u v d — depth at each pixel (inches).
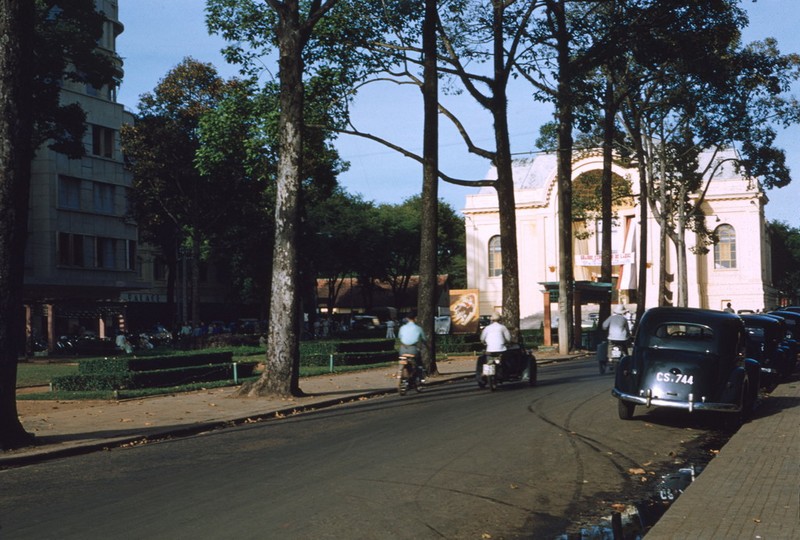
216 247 2390.5
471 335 1694.1
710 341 556.4
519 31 1182.9
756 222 2881.4
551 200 3102.9
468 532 278.5
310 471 382.9
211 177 1740.9
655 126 1915.6
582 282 1657.2
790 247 4355.3
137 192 1872.5
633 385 557.6
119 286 2299.5
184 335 1908.2
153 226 2354.8
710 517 279.1
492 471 383.6
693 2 1254.9
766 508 292.0
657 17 1277.1
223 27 1119.0
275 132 1167.0
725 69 1435.8
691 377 538.3
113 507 313.9
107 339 1828.2
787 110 1754.4
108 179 2282.2
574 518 302.0
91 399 770.8
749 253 2891.2
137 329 2578.7
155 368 964.0
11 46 492.1
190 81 1806.1
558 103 1325.0
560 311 1519.4
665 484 365.4
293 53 759.7
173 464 417.1
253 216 2032.5
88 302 1774.1
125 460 439.2
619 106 1744.6
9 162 491.5
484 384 824.9
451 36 1213.1
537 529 285.6
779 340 835.4
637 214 2925.7
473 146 1179.9
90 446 483.5
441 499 324.5
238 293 3038.9
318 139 1089.4
